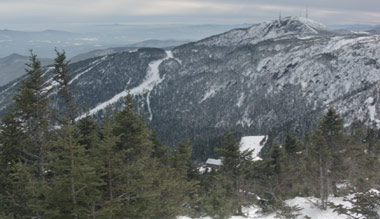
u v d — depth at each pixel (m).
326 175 28.30
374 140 61.00
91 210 11.21
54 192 10.72
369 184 26.33
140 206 13.66
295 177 34.75
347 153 28.02
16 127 16.47
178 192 19.84
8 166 15.12
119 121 16.27
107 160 12.61
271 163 33.34
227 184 31.97
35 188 10.96
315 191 30.19
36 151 16.91
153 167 17.89
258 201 33.78
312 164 29.77
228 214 26.22
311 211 25.02
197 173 36.59
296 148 37.31
